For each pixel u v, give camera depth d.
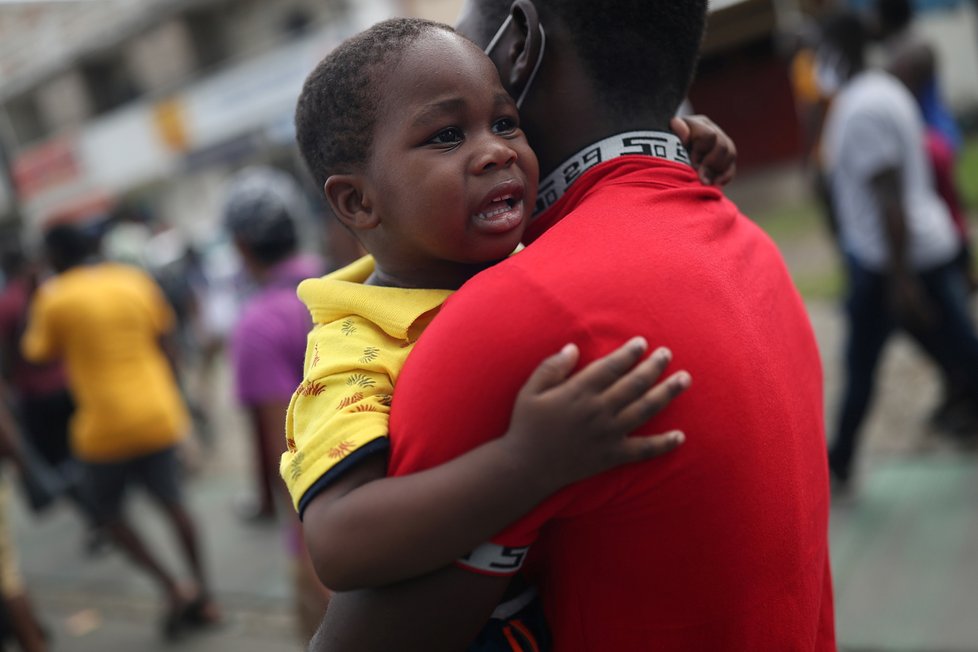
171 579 4.04
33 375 4.93
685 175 1.10
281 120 17.12
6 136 22.33
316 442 0.91
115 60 20.70
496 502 0.84
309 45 16.22
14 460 3.59
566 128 1.09
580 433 0.83
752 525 0.95
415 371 0.91
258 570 4.48
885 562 3.26
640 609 0.95
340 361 0.96
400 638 0.90
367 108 0.98
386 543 0.85
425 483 0.86
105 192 20.83
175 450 4.12
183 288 7.94
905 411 4.50
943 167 3.87
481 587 0.90
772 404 0.99
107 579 4.83
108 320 3.99
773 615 0.99
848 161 3.54
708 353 0.92
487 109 0.98
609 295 0.89
